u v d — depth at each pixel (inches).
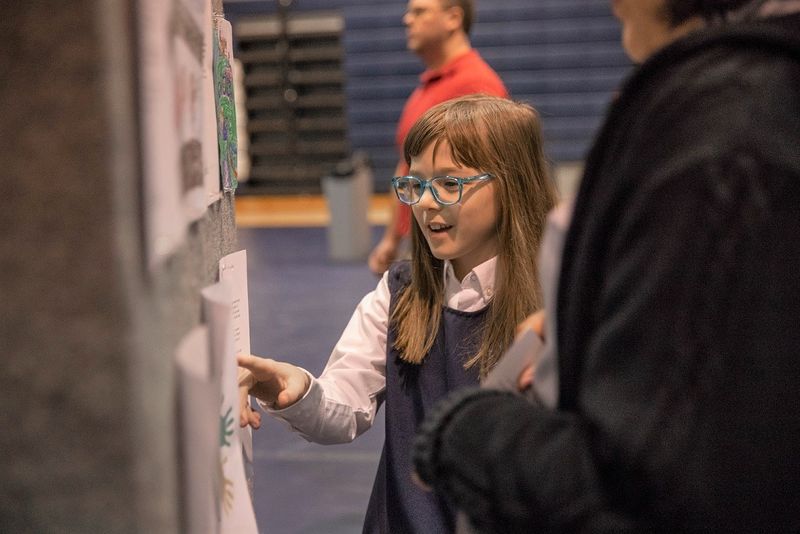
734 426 26.2
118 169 25.5
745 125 26.8
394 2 402.3
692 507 26.4
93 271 25.8
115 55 25.4
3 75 25.4
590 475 28.4
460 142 53.1
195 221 33.6
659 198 27.2
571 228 30.9
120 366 26.1
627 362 27.3
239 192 427.8
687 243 26.6
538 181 55.9
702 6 30.7
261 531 119.2
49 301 26.1
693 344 26.4
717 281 26.4
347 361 58.3
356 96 410.9
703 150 26.9
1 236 26.0
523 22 394.6
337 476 135.0
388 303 58.7
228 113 46.6
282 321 220.5
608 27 389.4
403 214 156.9
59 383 26.5
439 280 55.7
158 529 27.5
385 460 55.2
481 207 53.5
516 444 30.4
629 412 26.9
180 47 30.7
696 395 26.3
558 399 31.9
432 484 33.5
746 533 26.9
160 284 27.8
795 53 28.0
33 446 26.9
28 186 25.7
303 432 54.4
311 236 331.9
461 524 38.5
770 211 26.5
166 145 27.5
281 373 51.0
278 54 416.5
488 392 33.8
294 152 425.1
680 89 28.2
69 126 25.4
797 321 26.5
